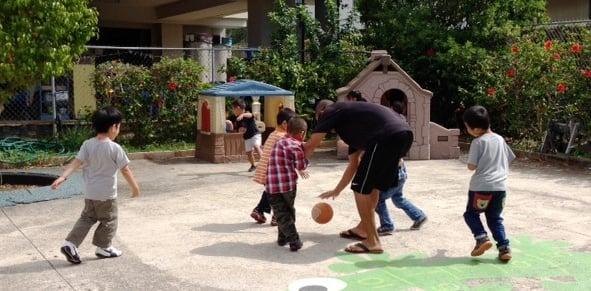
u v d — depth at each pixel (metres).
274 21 11.47
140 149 10.02
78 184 7.18
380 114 4.50
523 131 9.98
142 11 18.84
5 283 4.05
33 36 7.37
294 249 4.68
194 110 10.56
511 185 7.29
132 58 15.50
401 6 11.86
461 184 7.36
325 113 4.62
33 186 7.42
